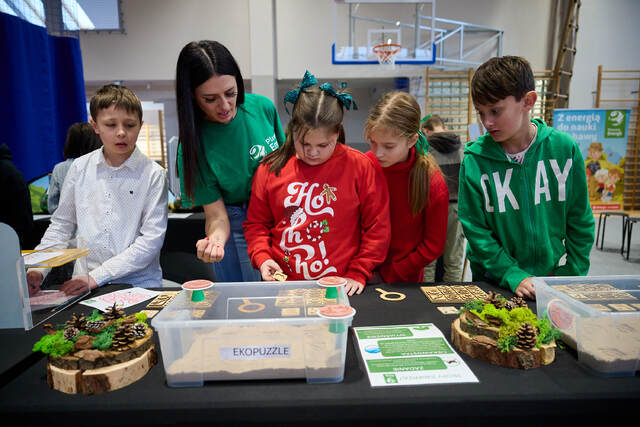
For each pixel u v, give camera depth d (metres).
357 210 1.05
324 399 0.58
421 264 1.15
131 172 1.25
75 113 2.48
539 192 1.06
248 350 0.63
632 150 6.44
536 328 0.69
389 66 5.16
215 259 0.99
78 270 0.99
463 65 5.91
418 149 1.07
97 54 5.73
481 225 1.12
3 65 1.96
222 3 5.75
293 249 1.03
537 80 6.11
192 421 0.58
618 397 0.59
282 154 1.07
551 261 1.09
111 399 0.59
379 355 0.70
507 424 0.60
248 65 5.89
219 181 1.20
